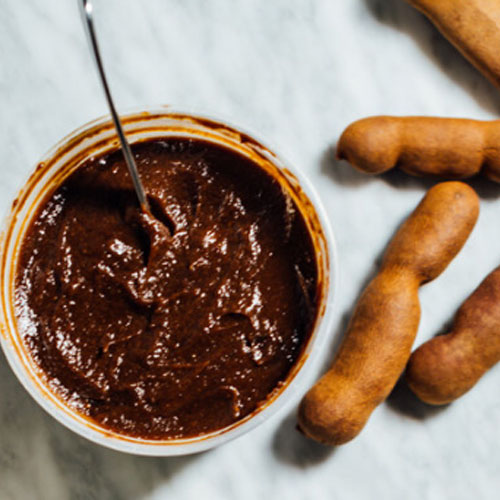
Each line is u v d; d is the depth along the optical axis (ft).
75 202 1.60
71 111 1.72
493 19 1.69
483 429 1.72
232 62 1.73
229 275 1.59
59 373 1.57
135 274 1.58
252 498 1.70
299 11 1.74
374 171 1.69
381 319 1.64
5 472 1.71
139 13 1.73
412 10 1.74
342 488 1.70
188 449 1.55
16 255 1.59
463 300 1.72
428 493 1.71
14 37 1.73
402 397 1.72
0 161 1.72
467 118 1.73
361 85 1.74
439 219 1.66
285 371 1.59
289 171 1.60
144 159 1.62
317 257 1.60
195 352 1.58
